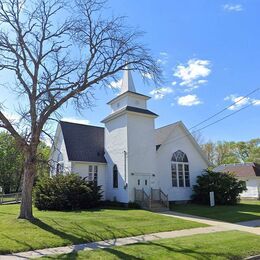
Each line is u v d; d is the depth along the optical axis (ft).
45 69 59.41
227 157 251.60
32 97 57.57
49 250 37.01
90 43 60.39
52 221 52.60
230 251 37.11
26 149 55.47
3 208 82.02
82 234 45.11
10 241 39.17
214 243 40.63
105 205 90.68
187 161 106.93
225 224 60.70
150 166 95.09
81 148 100.83
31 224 49.06
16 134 54.80
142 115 97.04
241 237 45.60
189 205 95.20
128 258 32.65
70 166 94.43
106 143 102.89
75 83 59.72
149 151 96.12
